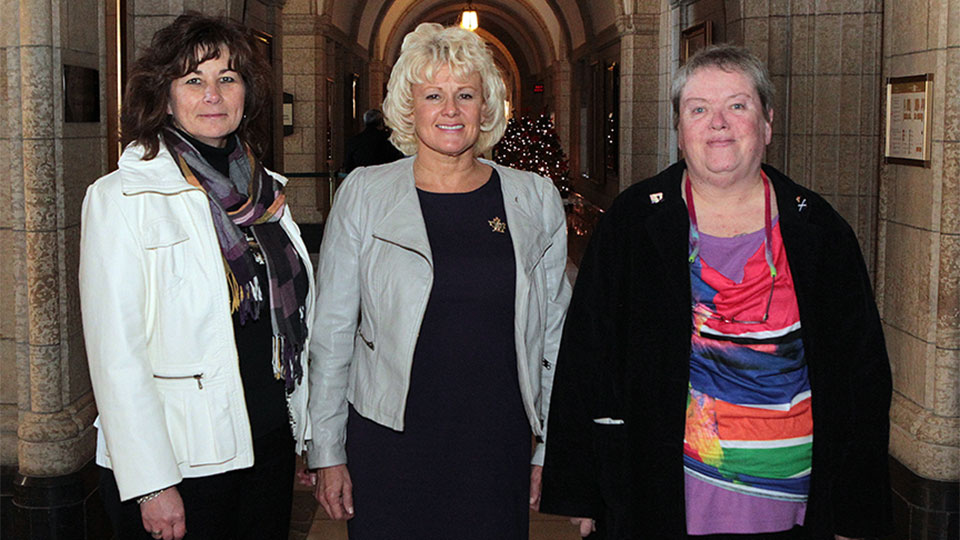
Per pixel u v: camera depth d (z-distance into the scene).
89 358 2.11
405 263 2.38
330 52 16.34
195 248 2.19
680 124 2.18
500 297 2.38
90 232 2.12
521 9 27.41
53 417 4.07
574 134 20.36
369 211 2.47
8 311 4.15
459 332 2.36
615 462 2.22
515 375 2.41
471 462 2.38
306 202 12.06
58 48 3.98
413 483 2.39
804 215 2.15
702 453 2.15
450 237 2.41
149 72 2.21
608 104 14.97
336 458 2.49
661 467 2.15
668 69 11.89
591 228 12.96
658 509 2.16
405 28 30.88
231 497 2.30
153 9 5.54
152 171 2.18
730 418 2.13
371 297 2.43
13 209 4.03
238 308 2.26
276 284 2.35
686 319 2.13
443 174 2.46
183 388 2.18
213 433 2.20
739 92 2.09
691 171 2.17
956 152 3.96
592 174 17.05
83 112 4.24
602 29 15.37
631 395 2.20
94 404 4.36
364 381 2.46
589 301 2.26
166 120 2.28
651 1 12.38
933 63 4.07
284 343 2.37
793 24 5.61
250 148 2.45
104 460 2.24
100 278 2.09
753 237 2.15
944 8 3.95
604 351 2.25
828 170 5.61
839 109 5.57
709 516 2.17
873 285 5.41
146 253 2.15
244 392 2.29
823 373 2.13
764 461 2.13
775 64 5.74
